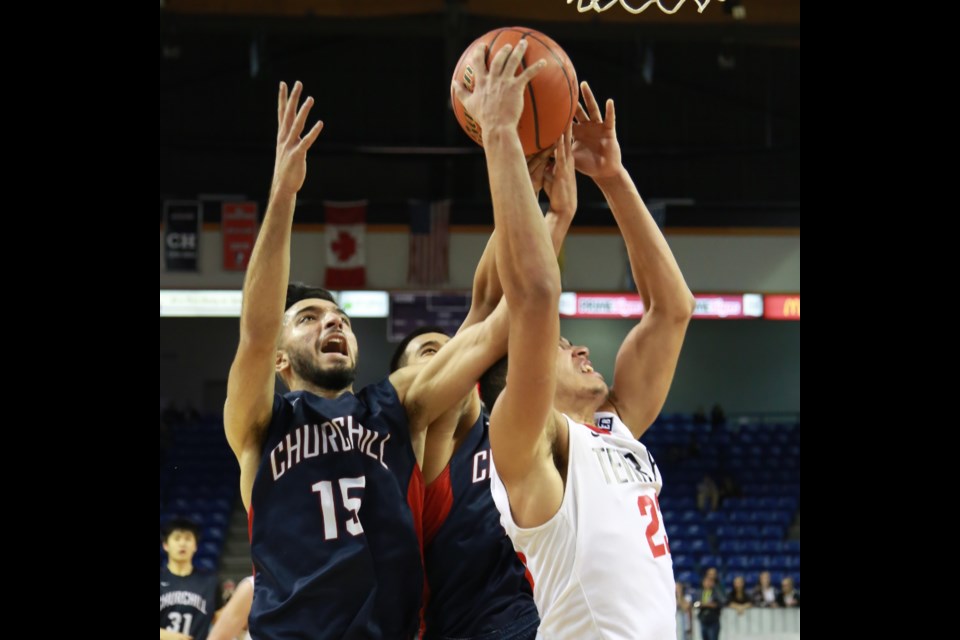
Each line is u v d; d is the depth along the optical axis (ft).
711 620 39.47
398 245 56.90
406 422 9.69
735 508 51.96
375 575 9.06
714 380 65.62
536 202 8.28
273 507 9.19
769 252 57.82
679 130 60.85
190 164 59.41
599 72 60.85
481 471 10.71
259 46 51.75
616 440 9.57
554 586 8.86
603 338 62.80
